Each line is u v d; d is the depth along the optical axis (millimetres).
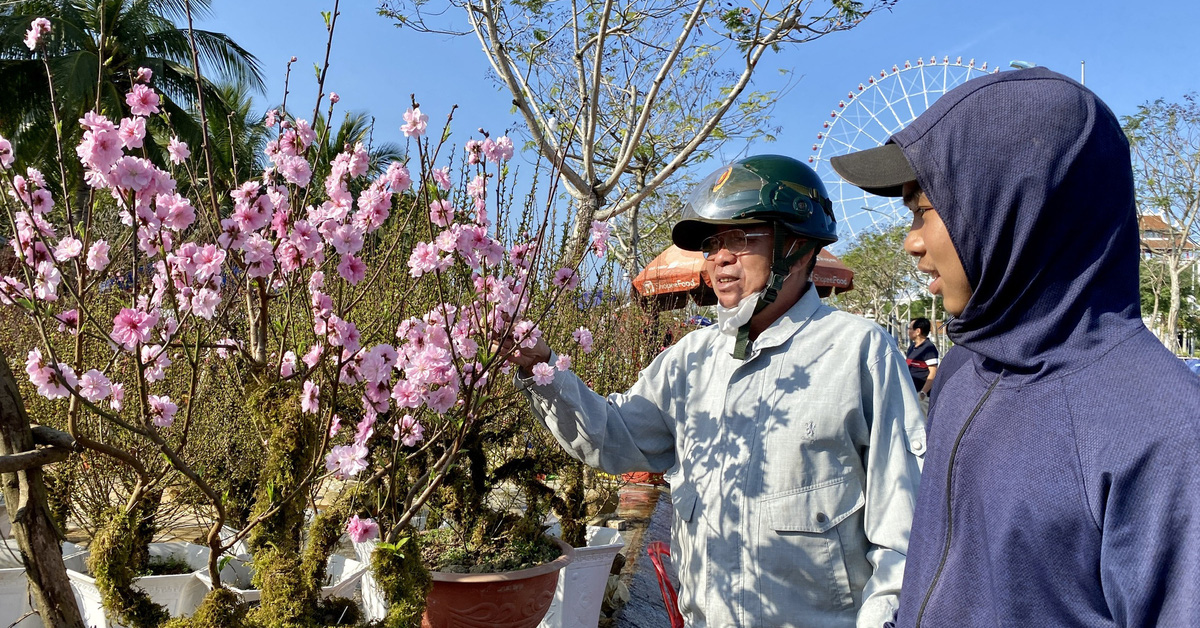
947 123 857
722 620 1561
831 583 1520
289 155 1622
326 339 1647
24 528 1352
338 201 1605
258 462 2230
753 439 1599
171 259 1496
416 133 1658
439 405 1653
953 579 854
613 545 2762
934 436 978
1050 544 749
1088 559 733
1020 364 826
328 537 1546
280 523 1587
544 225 1775
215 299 1457
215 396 2619
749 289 1652
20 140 12766
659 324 5977
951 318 933
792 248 1648
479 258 1722
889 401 1525
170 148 1628
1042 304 812
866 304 33125
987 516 812
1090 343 784
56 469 2494
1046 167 785
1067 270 803
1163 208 18719
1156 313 21312
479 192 1772
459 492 2297
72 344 2539
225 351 1978
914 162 877
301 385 1652
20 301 1354
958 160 837
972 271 856
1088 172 783
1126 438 707
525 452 2758
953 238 855
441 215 1703
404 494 2299
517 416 2795
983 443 852
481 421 2309
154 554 2467
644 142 7387
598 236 2152
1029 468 779
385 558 1538
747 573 1550
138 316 1368
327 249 1854
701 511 1647
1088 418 748
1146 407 709
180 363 2623
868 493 1502
